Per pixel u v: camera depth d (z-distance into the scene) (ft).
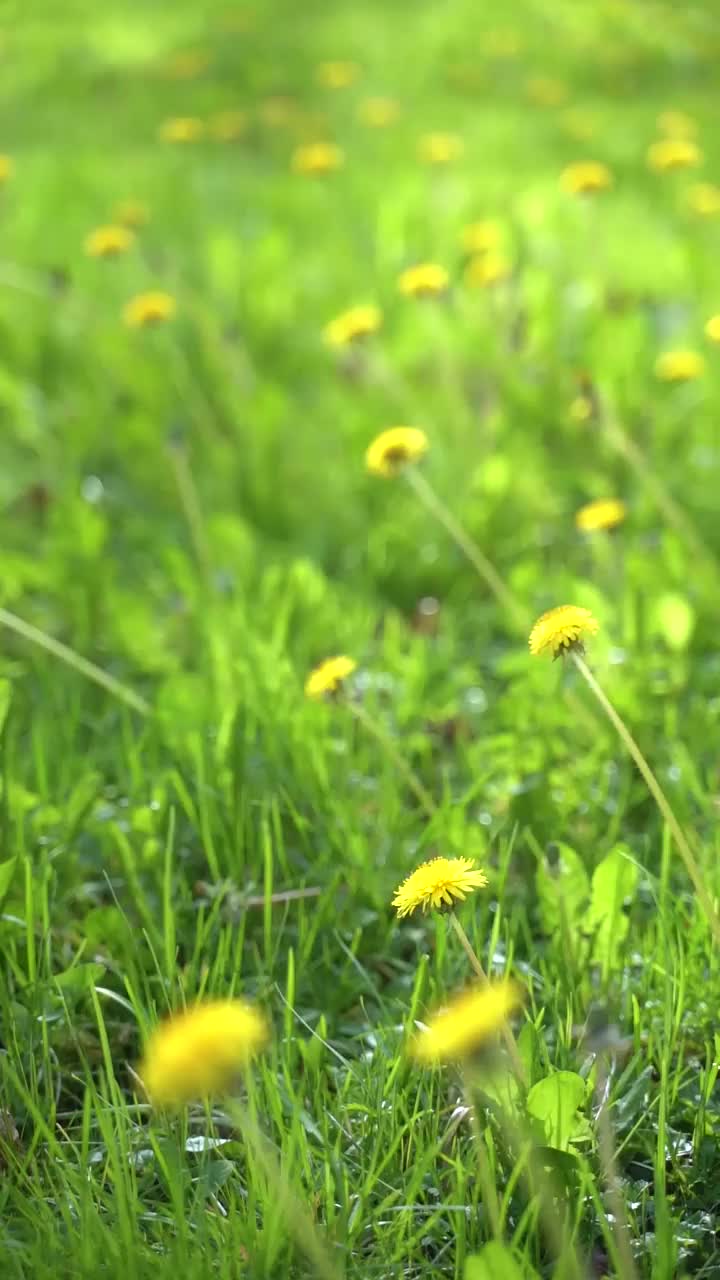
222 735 10.22
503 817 10.64
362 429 16.98
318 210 27.04
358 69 40.19
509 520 15.48
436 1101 7.90
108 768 11.51
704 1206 7.39
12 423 18.97
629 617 11.89
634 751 8.10
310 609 13.05
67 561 13.74
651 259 23.15
